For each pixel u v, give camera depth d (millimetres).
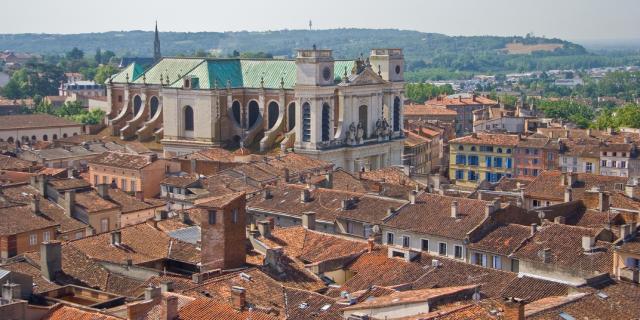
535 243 132875
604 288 101812
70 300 107750
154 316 89625
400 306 92625
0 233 141375
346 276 124188
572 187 182875
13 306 89250
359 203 160875
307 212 154125
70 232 153125
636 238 126500
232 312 92000
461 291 96625
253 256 127625
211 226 117562
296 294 105125
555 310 89750
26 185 165500
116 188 193875
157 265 123062
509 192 187000
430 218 147750
